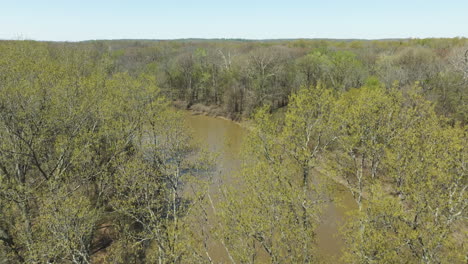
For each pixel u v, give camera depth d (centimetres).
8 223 2167
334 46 11012
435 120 2744
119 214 2853
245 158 2891
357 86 6025
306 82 6919
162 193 2838
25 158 2492
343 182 3866
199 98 8844
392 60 6819
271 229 2044
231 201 2139
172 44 14438
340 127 3288
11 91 2380
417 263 2023
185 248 2081
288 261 2119
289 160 2772
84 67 4078
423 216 1980
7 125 2345
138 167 2577
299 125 2820
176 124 3409
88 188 3108
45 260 1944
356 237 2053
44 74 2717
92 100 2922
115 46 13888
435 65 5825
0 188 2028
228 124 7256
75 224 2014
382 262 1870
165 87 8375
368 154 2789
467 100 4447
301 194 2289
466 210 2072
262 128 2852
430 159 2200
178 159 3092
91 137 2720
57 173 2397
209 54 9569
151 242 2822
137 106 3391
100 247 2800
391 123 2877
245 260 1962
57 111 2600
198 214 2617
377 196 2089
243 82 7750
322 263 2522
